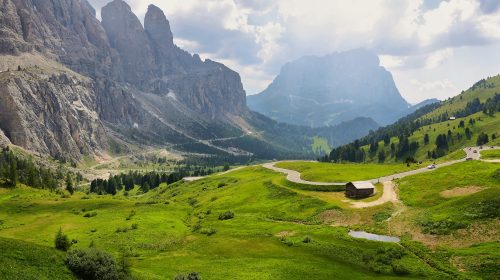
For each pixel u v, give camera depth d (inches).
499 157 7140.8
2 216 5378.9
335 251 3452.3
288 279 2807.6
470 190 4589.1
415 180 5585.6
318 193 5851.4
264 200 5964.6
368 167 7696.9
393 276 2898.6
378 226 4089.6
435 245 3351.4
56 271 2138.3
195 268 3129.9
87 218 5388.8
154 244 3971.5
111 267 2311.8
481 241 3238.2
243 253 3607.3
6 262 2047.2
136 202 6569.9
